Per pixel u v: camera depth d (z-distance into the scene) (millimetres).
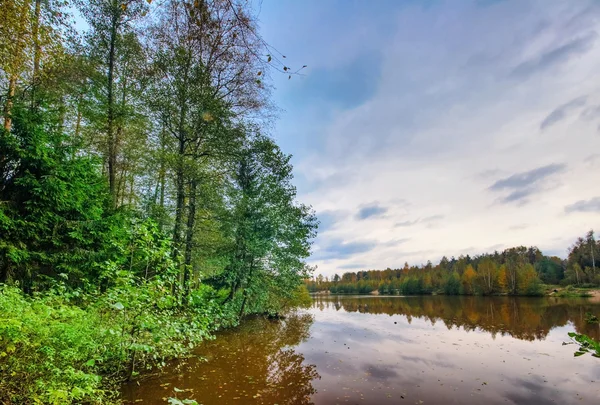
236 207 14656
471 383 8102
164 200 14289
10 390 3777
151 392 5832
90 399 4586
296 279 18031
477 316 23703
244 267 15758
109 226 9398
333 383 7566
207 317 7902
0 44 7668
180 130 12617
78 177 9297
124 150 12852
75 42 11172
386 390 7324
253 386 6777
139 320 5828
